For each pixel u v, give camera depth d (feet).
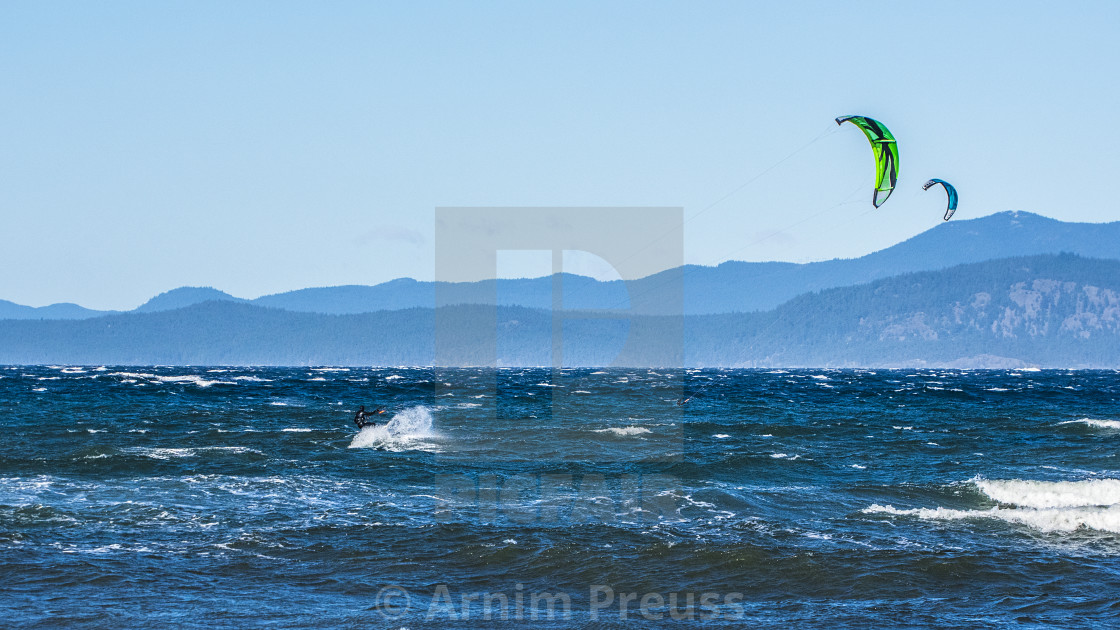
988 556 160.66
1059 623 128.77
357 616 128.57
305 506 197.36
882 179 234.17
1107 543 170.50
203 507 194.08
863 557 159.63
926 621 129.49
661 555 160.56
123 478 228.84
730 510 198.80
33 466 244.01
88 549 158.10
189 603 131.85
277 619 126.41
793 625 127.65
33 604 128.88
